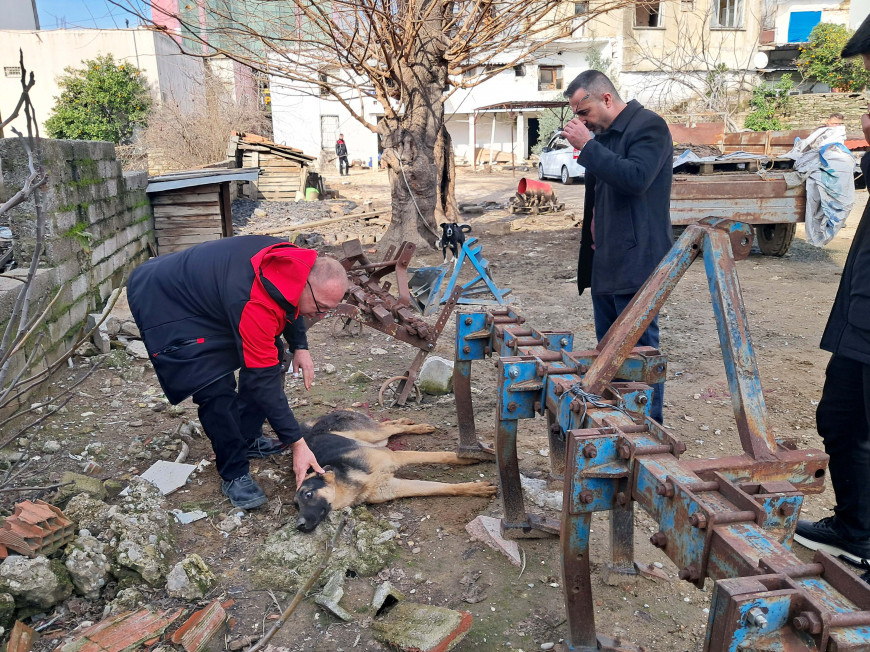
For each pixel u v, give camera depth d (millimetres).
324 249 10805
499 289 8125
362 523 3223
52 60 23172
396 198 10297
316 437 3854
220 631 2584
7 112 23250
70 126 22297
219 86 21453
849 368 2771
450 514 3406
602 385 2340
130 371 5262
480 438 4238
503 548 3053
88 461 3867
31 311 4555
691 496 1645
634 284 3438
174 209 9531
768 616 1300
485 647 2486
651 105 24672
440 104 10047
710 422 4449
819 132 9445
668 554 1769
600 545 3111
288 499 3541
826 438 2910
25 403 4379
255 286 3014
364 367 5602
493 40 11117
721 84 21797
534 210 14297
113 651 2422
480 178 26031
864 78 22875
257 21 9688
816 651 1272
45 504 2932
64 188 5672
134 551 2834
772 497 1742
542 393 2697
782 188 8609
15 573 2564
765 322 6613
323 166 32062
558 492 3531
